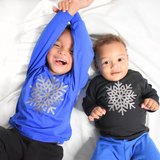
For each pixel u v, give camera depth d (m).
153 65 1.15
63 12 0.88
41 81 0.95
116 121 0.97
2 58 1.09
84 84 1.05
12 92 1.10
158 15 1.12
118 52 1.00
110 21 1.13
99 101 1.04
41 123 0.90
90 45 0.96
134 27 1.15
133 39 1.14
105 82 1.05
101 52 1.02
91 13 1.15
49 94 0.93
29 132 0.88
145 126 1.01
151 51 1.15
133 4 1.12
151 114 1.11
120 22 1.14
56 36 0.92
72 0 0.87
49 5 1.13
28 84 0.94
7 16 1.10
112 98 1.01
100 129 1.03
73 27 0.91
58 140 0.94
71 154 1.07
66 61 0.94
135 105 0.98
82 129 1.11
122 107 0.98
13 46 1.10
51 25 0.90
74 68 0.95
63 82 0.98
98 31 1.14
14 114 1.01
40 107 0.90
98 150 0.95
